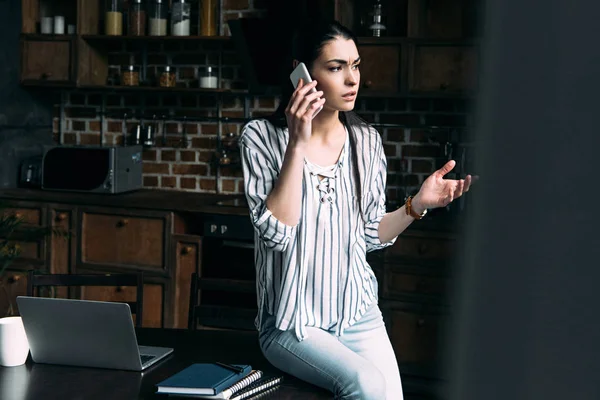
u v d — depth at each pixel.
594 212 0.19
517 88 0.20
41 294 4.20
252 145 1.71
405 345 3.52
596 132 0.19
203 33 4.26
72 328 1.55
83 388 1.44
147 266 3.97
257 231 1.61
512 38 0.20
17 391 1.41
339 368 1.46
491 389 0.21
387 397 1.63
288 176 1.54
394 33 4.02
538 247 0.20
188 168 4.51
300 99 1.49
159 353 1.69
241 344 1.81
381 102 4.07
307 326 1.63
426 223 3.44
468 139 0.25
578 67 0.19
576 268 0.19
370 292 1.77
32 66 4.45
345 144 1.73
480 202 0.21
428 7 3.87
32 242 4.22
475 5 0.22
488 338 0.21
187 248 3.86
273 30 3.97
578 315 0.19
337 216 1.68
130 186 4.37
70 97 4.74
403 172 4.04
